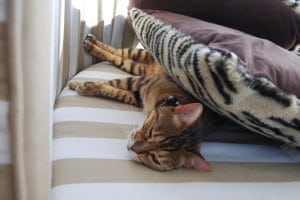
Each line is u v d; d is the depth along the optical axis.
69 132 0.79
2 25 0.32
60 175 0.65
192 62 0.63
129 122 0.89
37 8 0.34
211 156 0.79
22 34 0.33
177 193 0.65
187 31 0.77
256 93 0.60
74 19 1.05
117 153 0.75
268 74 0.62
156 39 0.81
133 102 1.01
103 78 1.13
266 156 0.81
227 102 0.63
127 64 1.23
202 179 0.70
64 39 0.97
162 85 0.98
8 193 0.43
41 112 0.39
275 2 1.12
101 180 0.65
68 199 0.60
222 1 1.07
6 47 0.33
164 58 0.75
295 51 1.13
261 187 0.70
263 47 0.73
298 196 0.70
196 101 0.92
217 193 0.67
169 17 0.92
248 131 0.87
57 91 0.95
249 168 0.76
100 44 1.24
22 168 0.40
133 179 0.67
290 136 0.68
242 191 0.68
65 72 1.04
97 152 0.73
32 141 0.39
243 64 0.61
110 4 1.25
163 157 0.73
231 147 0.84
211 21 1.07
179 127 0.79
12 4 0.31
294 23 1.12
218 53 0.60
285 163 0.80
